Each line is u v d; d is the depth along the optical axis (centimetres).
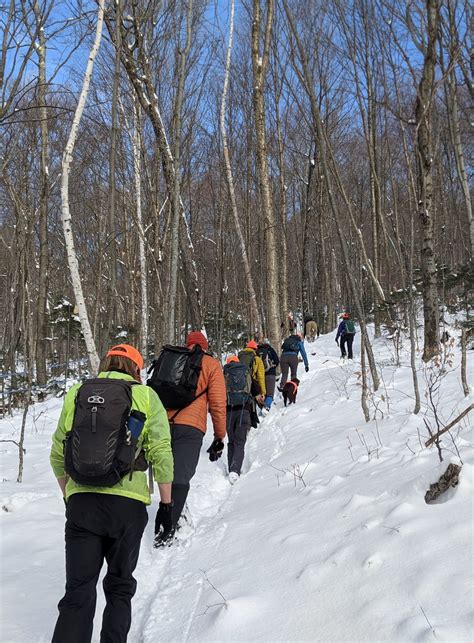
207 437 864
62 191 530
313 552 333
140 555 404
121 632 251
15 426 1070
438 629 221
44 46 723
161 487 290
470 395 644
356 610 260
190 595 327
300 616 270
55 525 448
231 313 2517
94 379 278
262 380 791
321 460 554
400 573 276
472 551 273
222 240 1873
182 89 610
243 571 340
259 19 1388
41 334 1578
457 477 337
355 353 1652
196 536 432
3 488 568
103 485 255
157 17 1006
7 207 1239
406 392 789
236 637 266
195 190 2050
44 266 1591
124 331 1833
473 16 528
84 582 252
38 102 829
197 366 453
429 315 971
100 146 1420
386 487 397
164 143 1016
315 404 941
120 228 1919
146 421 278
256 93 1413
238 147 2031
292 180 2748
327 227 3012
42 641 280
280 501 462
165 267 1561
